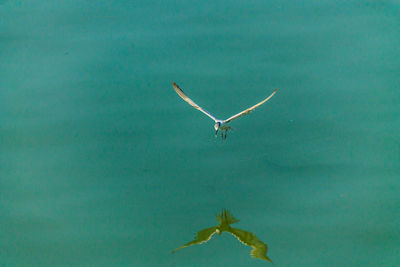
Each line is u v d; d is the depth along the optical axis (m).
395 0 29.73
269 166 22.39
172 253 19.44
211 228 20.22
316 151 22.95
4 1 31.22
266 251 18.97
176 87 17.83
